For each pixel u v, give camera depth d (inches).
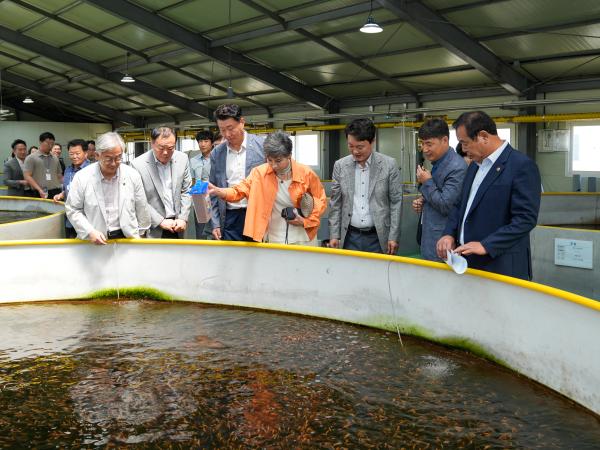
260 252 140.5
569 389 83.8
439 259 121.6
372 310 124.2
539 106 437.4
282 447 73.3
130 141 778.8
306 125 597.3
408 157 516.4
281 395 89.0
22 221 212.1
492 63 388.5
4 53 603.5
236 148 147.2
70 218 143.8
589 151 418.3
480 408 83.4
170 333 121.6
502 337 97.2
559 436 74.8
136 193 149.2
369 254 123.1
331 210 146.1
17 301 148.9
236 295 145.3
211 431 77.9
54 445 74.9
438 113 488.4
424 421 79.7
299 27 389.1
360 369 99.5
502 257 99.1
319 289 133.0
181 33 438.0
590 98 380.5
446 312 109.0
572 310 81.7
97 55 555.5
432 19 342.6
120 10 401.7
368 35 389.4
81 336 119.6
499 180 94.4
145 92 619.2
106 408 85.2
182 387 92.4
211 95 626.2
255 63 496.1
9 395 90.3
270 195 131.7
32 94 775.7
